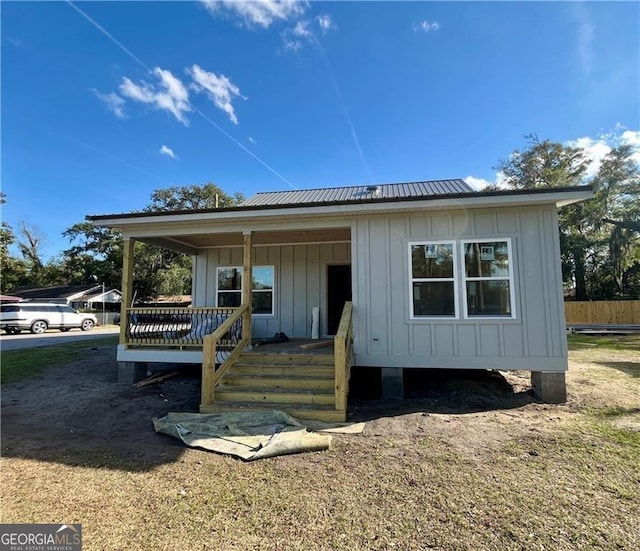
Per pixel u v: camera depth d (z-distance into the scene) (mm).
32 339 17734
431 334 6430
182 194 40344
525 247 6270
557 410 5566
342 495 3094
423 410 5645
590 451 3963
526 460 3750
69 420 5312
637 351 12211
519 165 29109
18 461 3885
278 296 10188
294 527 2645
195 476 3494
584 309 22375
